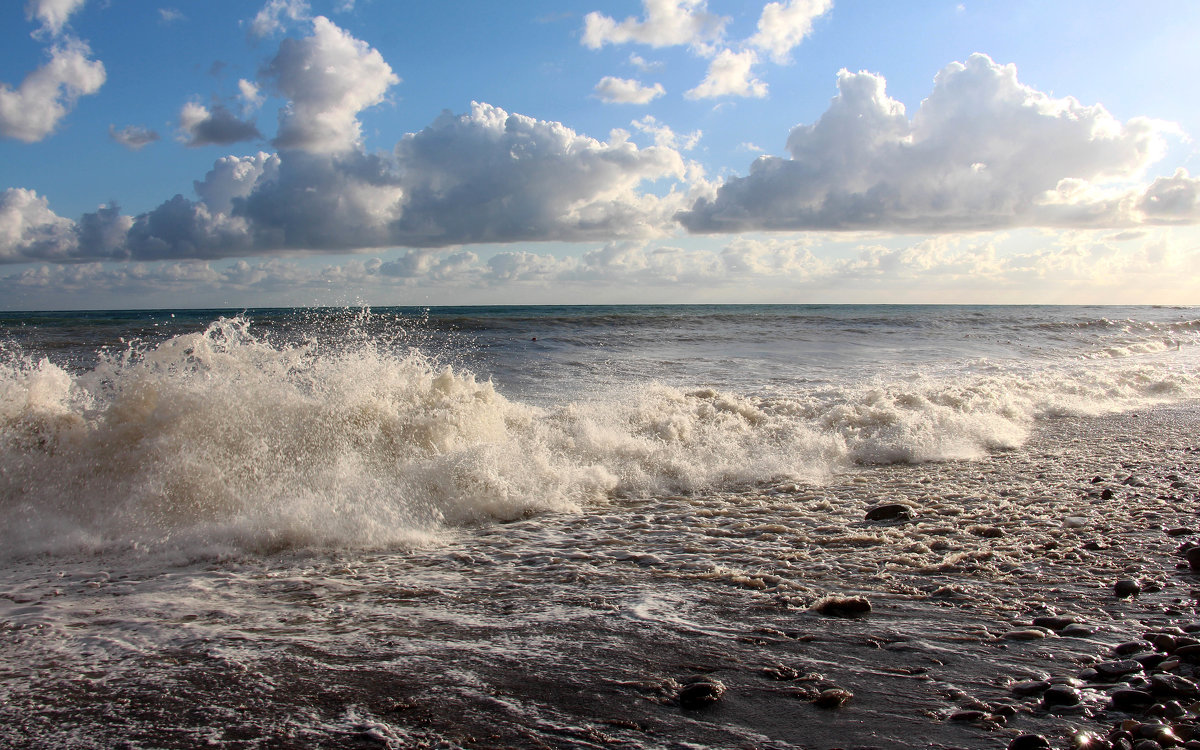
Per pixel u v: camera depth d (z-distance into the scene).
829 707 1.95
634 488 5.04
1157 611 2.64
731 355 16.30
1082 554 3.37
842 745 1.75
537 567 3.34
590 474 5.08
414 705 1.98
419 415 5.53
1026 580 3.02
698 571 3.23
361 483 4.49
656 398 7.75
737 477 5.37
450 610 2.76
